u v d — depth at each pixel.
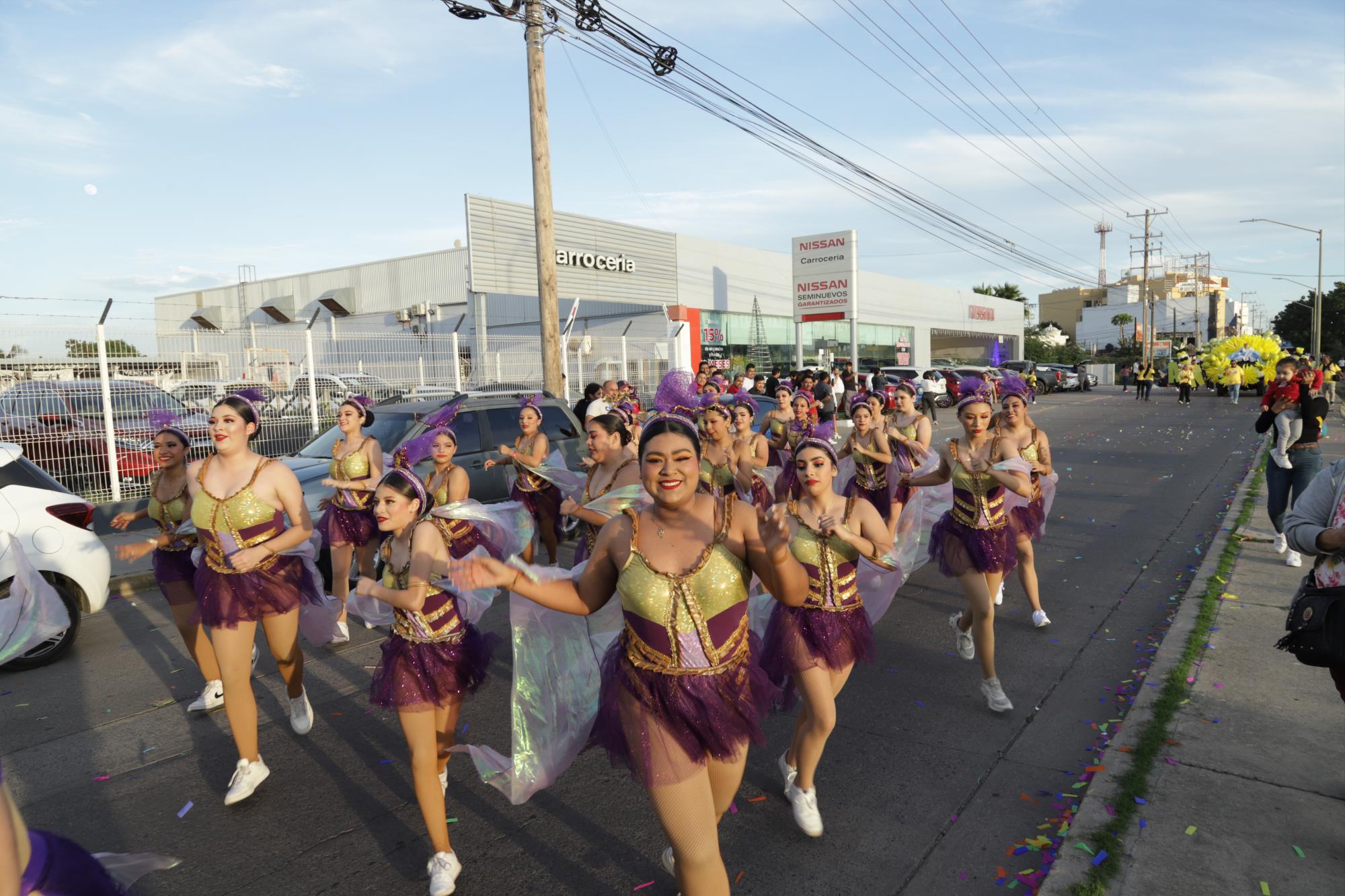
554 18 13.14
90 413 10.70
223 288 39.66
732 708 2.64
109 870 1.89
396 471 3.57
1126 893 3.04
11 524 6.05
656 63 14.23
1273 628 5.77
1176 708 4.55
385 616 4.49
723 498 2.69
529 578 2.67
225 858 3.58
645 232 25.80
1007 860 3.42
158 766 4.46
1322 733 4.22
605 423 5.34
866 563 4.81
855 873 3.35
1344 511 3.06
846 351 40.03
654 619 2.60
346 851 3.62
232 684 4.00
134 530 10.32
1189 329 99.19
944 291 49.88
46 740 4.81
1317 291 45.28
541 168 13.23
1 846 1.45
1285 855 3.24
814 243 30.45
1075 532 9.71
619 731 2.71
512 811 3.93
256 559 4.03
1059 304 120.62
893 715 4.84
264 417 12.20
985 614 4.75
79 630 6.66
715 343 32.09
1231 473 14.01
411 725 3.29
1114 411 28.97
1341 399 28.78
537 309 29.75
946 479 5.06
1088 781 3.99
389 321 33.16
